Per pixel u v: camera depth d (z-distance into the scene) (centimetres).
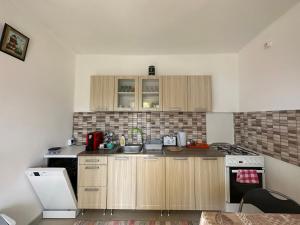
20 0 174
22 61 190
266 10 187
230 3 176
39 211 223
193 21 208
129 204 237
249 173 221
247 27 221
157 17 200
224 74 303
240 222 97
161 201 237
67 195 216
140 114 305
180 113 303
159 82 278
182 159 238
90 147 257
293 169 179
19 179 186
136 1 174
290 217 102
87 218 232
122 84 292
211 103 276
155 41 260
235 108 300
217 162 237
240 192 225
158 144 276
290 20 184
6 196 171
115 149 263
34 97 209
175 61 306
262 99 232
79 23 214
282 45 195
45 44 228
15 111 181
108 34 240
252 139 255
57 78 256
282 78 195
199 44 270
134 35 242
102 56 308
